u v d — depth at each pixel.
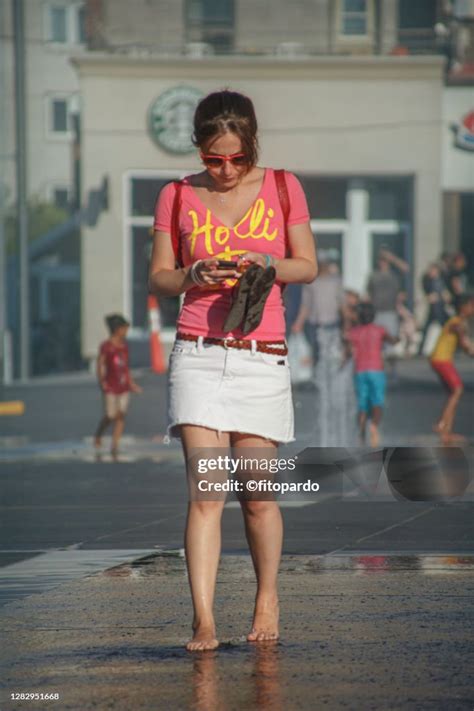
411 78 76.00
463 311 41.81
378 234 77.88
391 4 77.44
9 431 46.00
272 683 12.89
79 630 15.34
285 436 14.45
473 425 44.88
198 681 12.98
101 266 75.38
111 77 74.88
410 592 17.44
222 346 14.06
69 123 156.38
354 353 40.44
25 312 69.69
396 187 77.81
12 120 155.62
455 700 12.30
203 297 14.16
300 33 77.31
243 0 77.12
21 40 68.50
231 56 75.50
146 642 14.68
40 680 13.12
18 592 17.77
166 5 76.56
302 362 69.06
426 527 23.52
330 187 77.62
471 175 76.50
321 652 14.11
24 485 31.84
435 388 59.75
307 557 20.31
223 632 15.11
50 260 126.44
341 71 75.81
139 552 21.34
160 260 14.52
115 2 76.31
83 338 75.62
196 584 14.34
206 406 14.03
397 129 76.12
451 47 77.00
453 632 15.05
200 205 14.34
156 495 29.75
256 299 13.63
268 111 76.00
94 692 12.66
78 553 21.27
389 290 67.19
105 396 40.03
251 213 14.28
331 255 77.88
